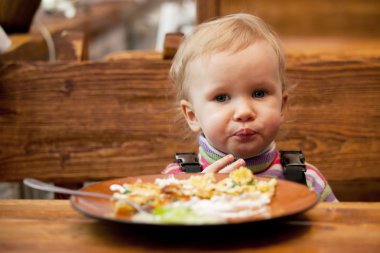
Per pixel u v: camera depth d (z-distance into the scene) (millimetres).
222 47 1774
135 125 2172
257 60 1761
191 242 1129
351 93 2148
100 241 1138
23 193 3088
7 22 2648
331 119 2154
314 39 3836
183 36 2129
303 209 1166
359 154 2160
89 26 4977
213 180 1421
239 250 1092
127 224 1167
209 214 1166
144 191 1299
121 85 2168
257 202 1238
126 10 7027
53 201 1410
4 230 1204
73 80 2178
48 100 2184
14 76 2182
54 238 1156
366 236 1156
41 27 2818
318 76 2145
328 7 3900
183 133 2160
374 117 2154
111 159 2184
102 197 1282
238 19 1884
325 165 2162
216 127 1789
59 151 2189
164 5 7156
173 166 1919
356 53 2357
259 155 1825
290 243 1122
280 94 1822
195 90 1856
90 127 2182
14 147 2195
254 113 1760
